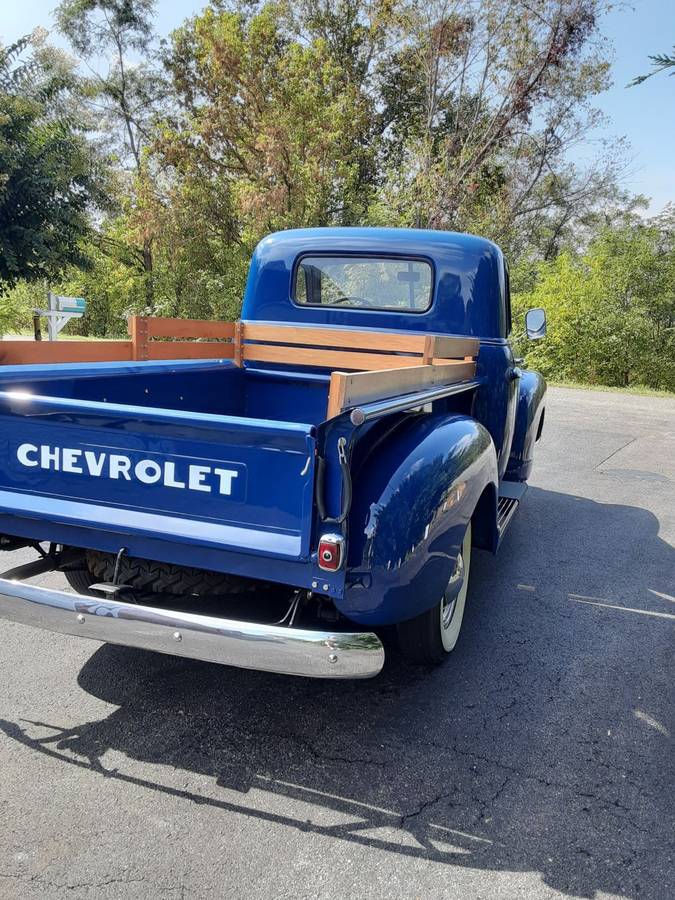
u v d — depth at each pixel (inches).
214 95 1039.6
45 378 105.0
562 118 1027.9
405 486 86.8
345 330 160.2
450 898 71.9
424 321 157.9
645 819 84.6
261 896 71.1
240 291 977.5
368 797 86.8
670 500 247.1
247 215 935.0
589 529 208.2
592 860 77.7
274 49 977.5
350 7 1162.0
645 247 716.0
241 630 79.0
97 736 96.7
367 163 1134.4
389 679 115.6
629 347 690.2
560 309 705.6
